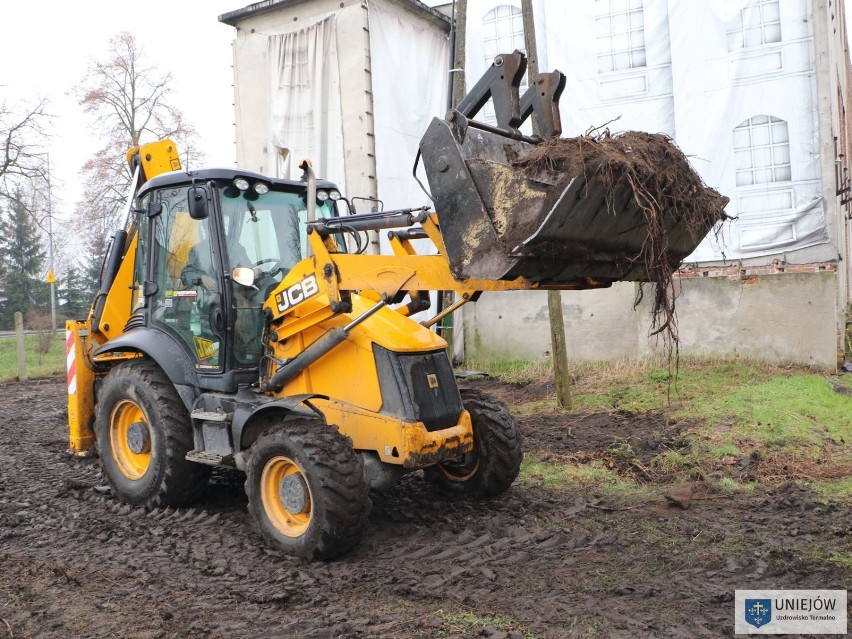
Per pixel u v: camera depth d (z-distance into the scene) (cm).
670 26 1048
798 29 974
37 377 1517
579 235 376
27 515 557
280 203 572
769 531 475
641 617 357
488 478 543
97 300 655
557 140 373
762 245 1008
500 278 378
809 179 979
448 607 374
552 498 562
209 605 388
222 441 519
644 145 384
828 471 604
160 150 679
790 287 951
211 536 499
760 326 970
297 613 375
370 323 495
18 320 1472
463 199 391
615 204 376
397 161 1150
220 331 527
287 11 1160
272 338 527
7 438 860
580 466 643
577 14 1111
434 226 430
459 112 397
